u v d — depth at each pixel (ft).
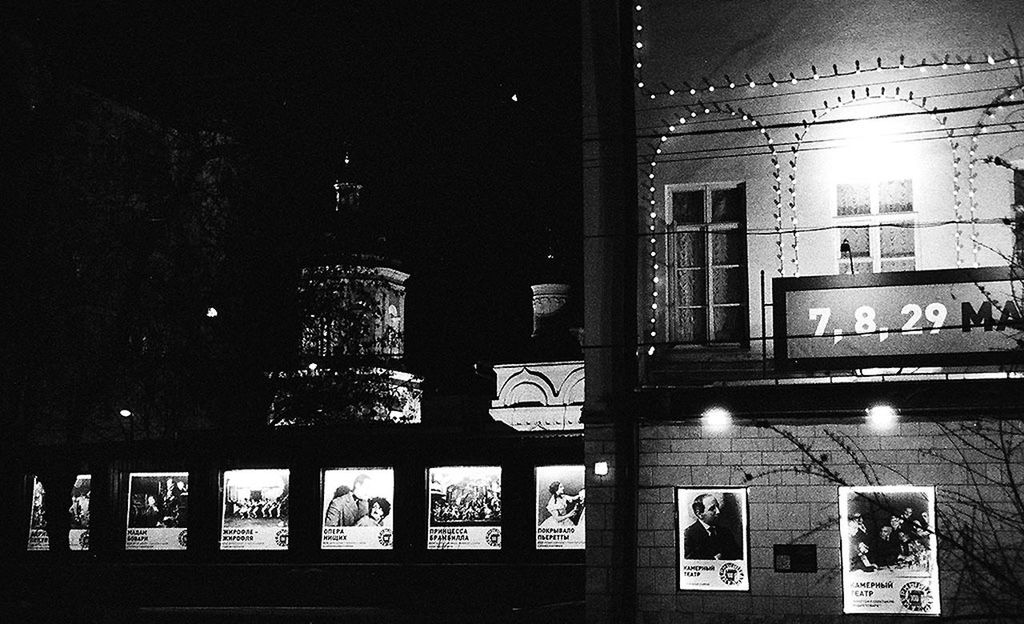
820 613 56.39
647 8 62.75
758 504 57.88
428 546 97.30
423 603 94.38
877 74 59.77
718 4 62.08
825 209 59.67
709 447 58.70
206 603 97.96
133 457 100.99
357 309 113.39
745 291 60.08
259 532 99.91
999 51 58.49
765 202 60.39
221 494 100.83
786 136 60.49
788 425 57.82
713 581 57.82
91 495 101.60
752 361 59.67
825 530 56.85
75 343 86.02
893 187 59.31
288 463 100.37
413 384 152.97
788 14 61.16
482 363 153.17
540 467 96.48
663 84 62.03
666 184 61.46
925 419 56.29
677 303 61.00
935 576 55.26
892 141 59.21
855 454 56.95
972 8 59.00
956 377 56.95
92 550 101.04
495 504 96.63
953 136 58.49
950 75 58.90
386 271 151.53
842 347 55.83
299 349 105.70
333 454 99.71
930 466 56.03
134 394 95.81
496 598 94.43
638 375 59.88
